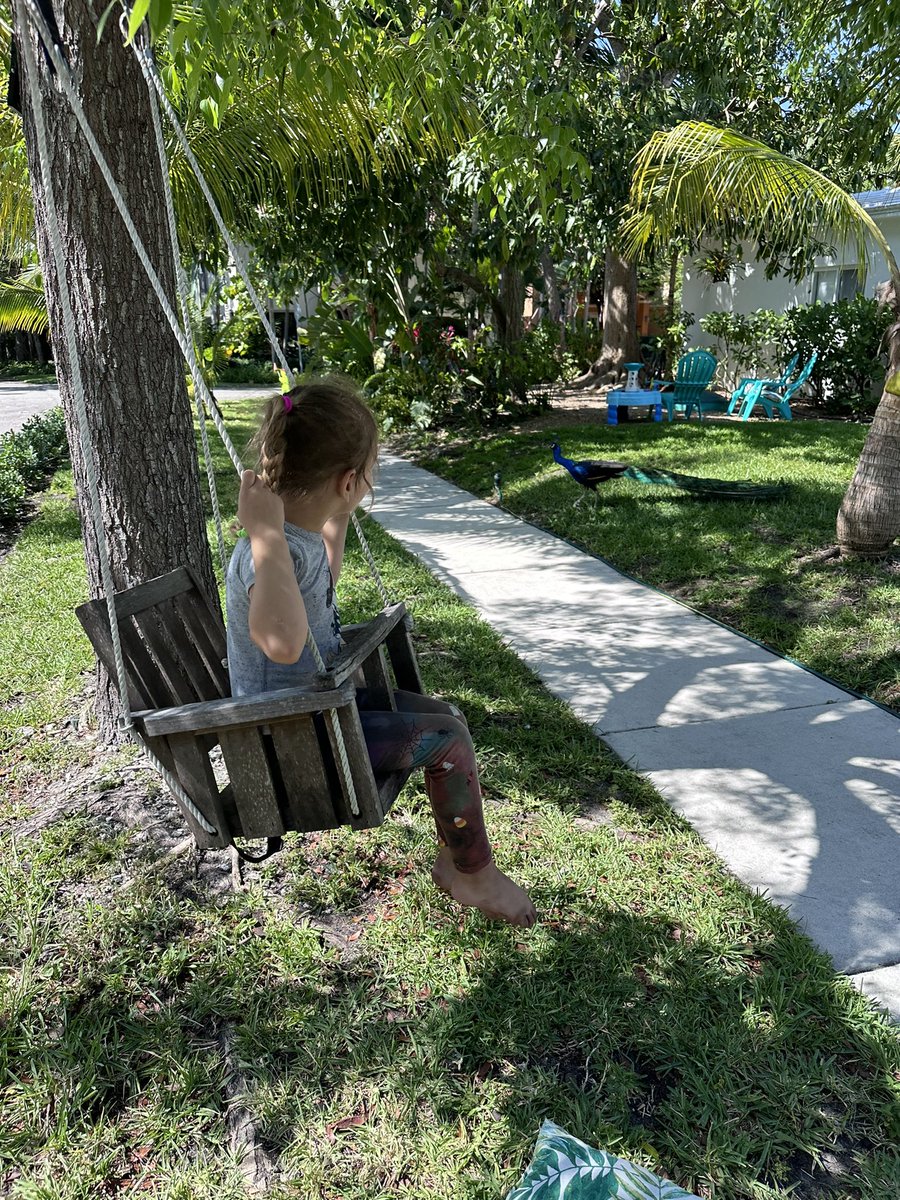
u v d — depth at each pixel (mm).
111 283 3510
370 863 3160
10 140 5625
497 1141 2088
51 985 2613
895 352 5832
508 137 4836
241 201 7000
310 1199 1968
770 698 4484
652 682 4719
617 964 2617
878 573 5980
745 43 11234
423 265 15469
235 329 14125
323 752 2135
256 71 3914
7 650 5230
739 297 17594
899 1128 2086
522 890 2297
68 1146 2117
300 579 2020
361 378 14664
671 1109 2146
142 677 2256
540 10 5988
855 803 3518
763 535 7098
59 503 9844
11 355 38375
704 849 3205
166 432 3742
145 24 3328
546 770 3811
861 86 7945
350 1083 2260
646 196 6578
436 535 8070
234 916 2895
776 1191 1953
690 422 13211
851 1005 2449
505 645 5273
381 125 6691
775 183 5750
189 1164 2078
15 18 1802
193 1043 2414
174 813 3467
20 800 3607
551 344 19781
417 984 2580
